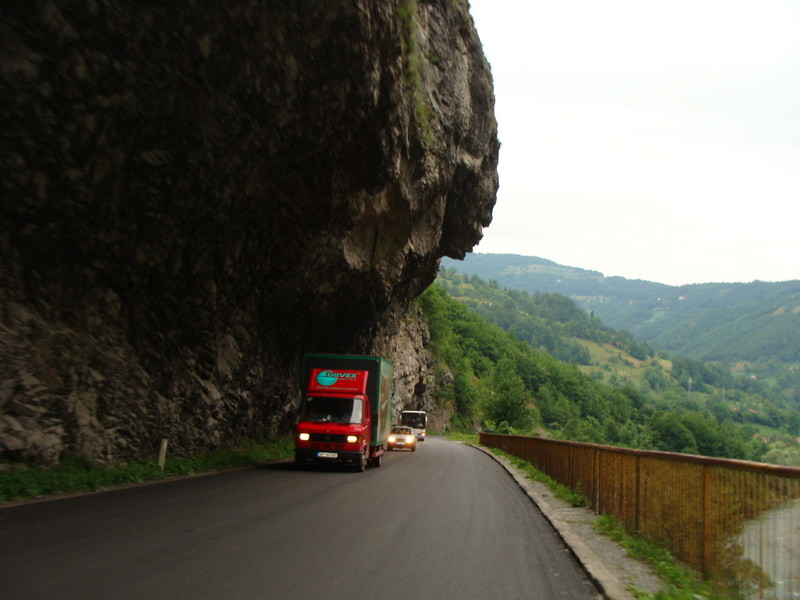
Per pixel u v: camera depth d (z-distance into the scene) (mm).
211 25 15219
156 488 13867
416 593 6316
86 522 9203
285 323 27406
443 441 70125
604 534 10352
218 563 7059
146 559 7098
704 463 6914
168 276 18906
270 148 18859
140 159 16281
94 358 16469
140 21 14266
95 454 15625
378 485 16609
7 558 6891
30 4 13008
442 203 33938
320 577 6676
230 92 16672
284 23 16109
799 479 5102
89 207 15844
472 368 135250
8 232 14812
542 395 143750
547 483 19484
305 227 23375
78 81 14203
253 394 25344
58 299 15938
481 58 36000
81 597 5637
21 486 11469
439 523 10672
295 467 21781
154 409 18484
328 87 18000
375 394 23188
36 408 13992
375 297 31703
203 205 18547
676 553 7766
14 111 13750
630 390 186375
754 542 5746
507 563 7895
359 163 21891
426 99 29203
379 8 17781
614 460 11383
